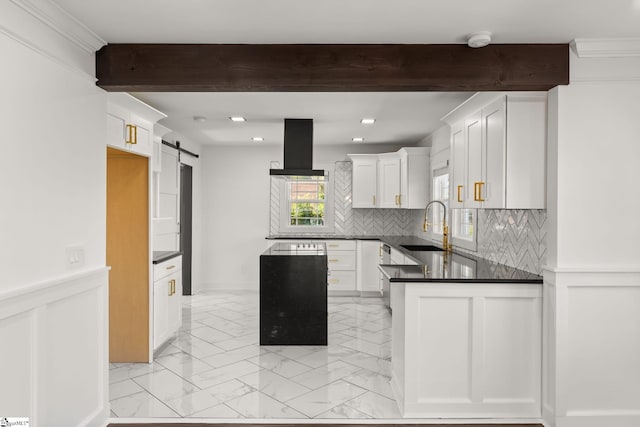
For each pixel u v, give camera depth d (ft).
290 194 23.53
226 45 8.52
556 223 8.68
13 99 6.23
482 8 7.04
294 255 13.89
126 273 12.25
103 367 8.84
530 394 9.11
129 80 8.51
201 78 8.51
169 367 11.89
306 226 23.44
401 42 8.43
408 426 8.79
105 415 8.88
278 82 8.53
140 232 12.28
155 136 13.43
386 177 21.42
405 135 19.81
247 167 23.38
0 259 5.98
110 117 10.28
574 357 8.61
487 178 10.41
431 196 19.63
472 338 9.04
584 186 8.67
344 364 12.12
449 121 13.21
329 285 21.75
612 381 8.61
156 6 6.95
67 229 7.63
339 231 23.39
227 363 12.20
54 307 7.27
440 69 8.51
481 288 9.02
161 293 13.07
